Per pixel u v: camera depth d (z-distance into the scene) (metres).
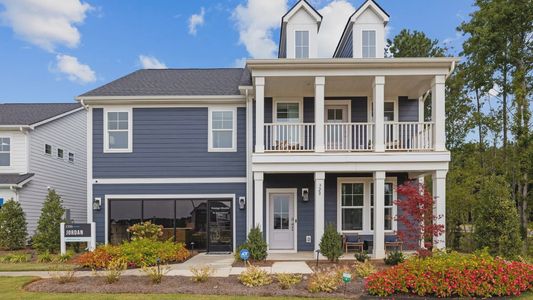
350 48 14.45
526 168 15.24
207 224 13.95
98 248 11.53
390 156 12.02
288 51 14.04
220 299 7.16
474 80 18.44
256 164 12.11
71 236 12.11
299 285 8.20
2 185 15.55
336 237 11.50
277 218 14.09
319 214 12.02
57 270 9.90
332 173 14.11
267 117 14.33
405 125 13.22
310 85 13.23
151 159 13.99
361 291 7.71
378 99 12.14
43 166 17.95
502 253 11.02
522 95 15.01
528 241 14.80
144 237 12.77
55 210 13.95
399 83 13.02
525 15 15.70
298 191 14.02
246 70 15.67
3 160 16.75
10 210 14.68
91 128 13.91
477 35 17.16
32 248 15.01
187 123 14.06
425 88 13.61
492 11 16.25
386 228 14.01
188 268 10.45
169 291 7.71
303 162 12.07
